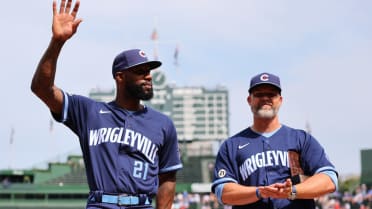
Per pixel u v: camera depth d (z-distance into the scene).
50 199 54.91
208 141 65.06
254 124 9.38
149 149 8.31
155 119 8.62
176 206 53.78
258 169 8.99
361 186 53.56
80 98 8.47
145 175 8.19
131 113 8.48
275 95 9.18
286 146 9.10
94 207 7.98
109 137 8.21
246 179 9.08
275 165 8.97
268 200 8.87
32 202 54.72
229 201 8.92
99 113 8.41
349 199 52.09
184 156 62.25
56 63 7.85
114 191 7.99
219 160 9.39
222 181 9.14
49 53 7.76
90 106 8.46
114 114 8.42
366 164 56.97
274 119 9.32
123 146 8.17
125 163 8.10
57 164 61.12
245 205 8.97
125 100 8.52
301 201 8.91
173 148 8.77
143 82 8.41
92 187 8.10
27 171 59.66
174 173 8.91
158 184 8.83
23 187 55.03
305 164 9.08
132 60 8.35
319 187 8.55
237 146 9.30
